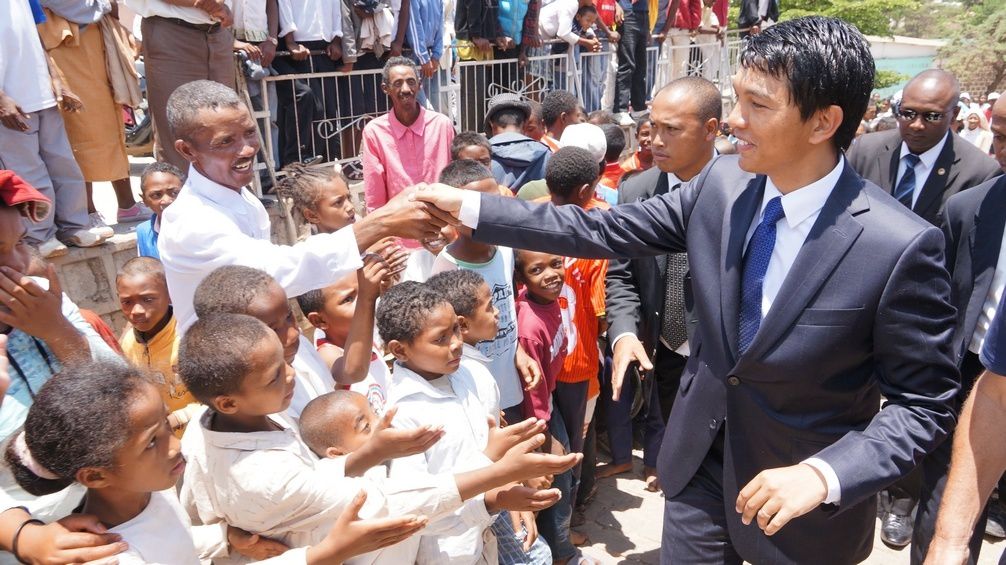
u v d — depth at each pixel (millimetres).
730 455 2104
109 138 4543
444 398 2309
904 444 1762
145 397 1479
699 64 11773
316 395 2311
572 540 3541
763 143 1811
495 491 1989
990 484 1709
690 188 2227
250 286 2057
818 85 1712
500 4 7371
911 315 1809
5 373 1716
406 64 4836
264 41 5227
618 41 9398
